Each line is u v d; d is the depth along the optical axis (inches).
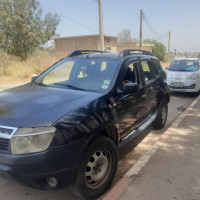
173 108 309.1
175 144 177.6
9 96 128.8
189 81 375.9
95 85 139.2
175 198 114.3
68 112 103.0
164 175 134.2
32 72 644.1
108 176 119.9
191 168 142.4
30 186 97.2
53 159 93.7
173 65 428.1
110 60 153.5
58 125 96.1
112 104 125.9
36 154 92.5
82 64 159.6
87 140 103.0
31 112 103.3
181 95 400.2
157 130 217.9
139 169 140.3
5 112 105.4
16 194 120.0
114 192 117.1
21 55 742.5
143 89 165.8
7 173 93.4
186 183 126.8
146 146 182.1
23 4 748.6
